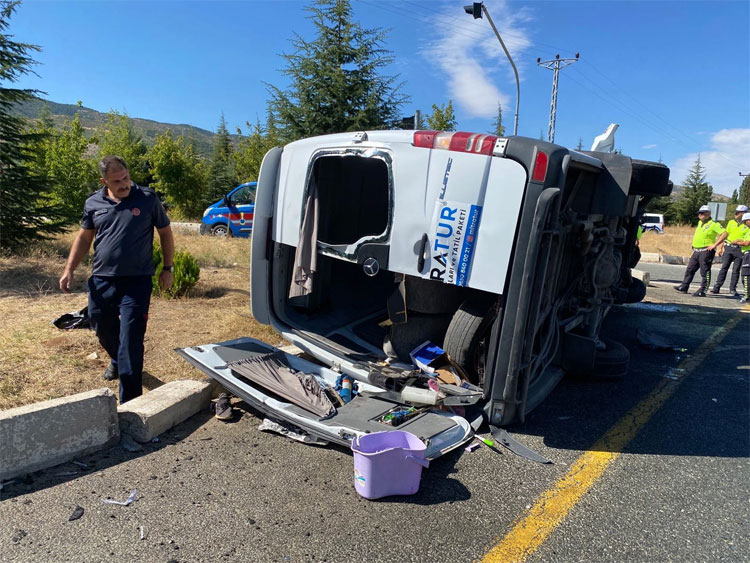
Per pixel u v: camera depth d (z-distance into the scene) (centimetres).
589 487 303
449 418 348
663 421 409
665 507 286
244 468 305
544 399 439
